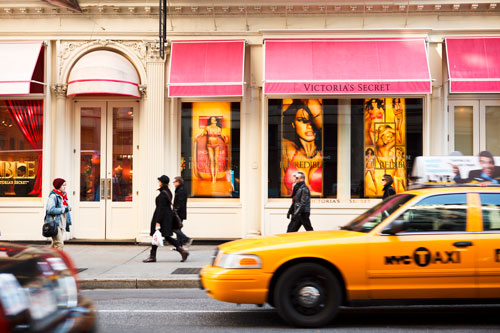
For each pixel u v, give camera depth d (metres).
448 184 6.84
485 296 6.16
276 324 6.54
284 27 14.14
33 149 14.48
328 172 14.27
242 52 13.95
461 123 14.28
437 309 7.41
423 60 13.55
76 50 14.34
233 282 6.20
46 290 3.64
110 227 14.58
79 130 14.71
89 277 9.69
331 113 14.32
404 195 6.74
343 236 6.35
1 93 13.51
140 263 11.38
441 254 6.16
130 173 14.64
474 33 13.88
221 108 14.54
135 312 7.32
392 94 14.22
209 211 14.31
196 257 12.23
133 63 14.41
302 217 11.91
